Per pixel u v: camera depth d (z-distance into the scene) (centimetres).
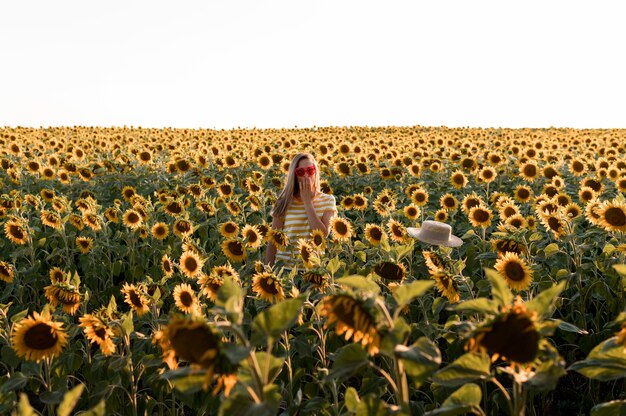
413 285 198
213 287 408
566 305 550
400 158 1367
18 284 612
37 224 830
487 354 214
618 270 209
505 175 1239
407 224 827
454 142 1977
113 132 2819
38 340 306
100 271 705
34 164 1181
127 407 397
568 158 1496
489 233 778
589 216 574
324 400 330
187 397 374
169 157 1551
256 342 191
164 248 731
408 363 194
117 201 866
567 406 472
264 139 2227
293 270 436
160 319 409
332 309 207
